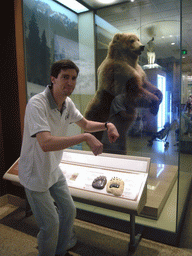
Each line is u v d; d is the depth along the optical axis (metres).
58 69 1.25
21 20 2.34
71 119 1.60
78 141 1.14
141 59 2.59
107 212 2.21
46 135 1.15
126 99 2.76
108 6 2.65
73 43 2.82
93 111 2.96
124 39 2.63
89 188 1.73
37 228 2.19
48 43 2.63
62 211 1.54
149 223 2.00
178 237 1.96
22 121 2.51
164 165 2.66
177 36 2.35
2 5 2.45
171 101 2.40
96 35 2.78
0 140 2.67
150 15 2.45
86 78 2.91
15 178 2.10
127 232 2.08
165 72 2.43
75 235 2.03
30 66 2.46
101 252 1.82
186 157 2.53
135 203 1.49
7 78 2.55
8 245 1.92
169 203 2.30
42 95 1.31
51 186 1.54
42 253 1.39
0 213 2.50
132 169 1.78
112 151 2.98
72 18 2.79
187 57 2.08
